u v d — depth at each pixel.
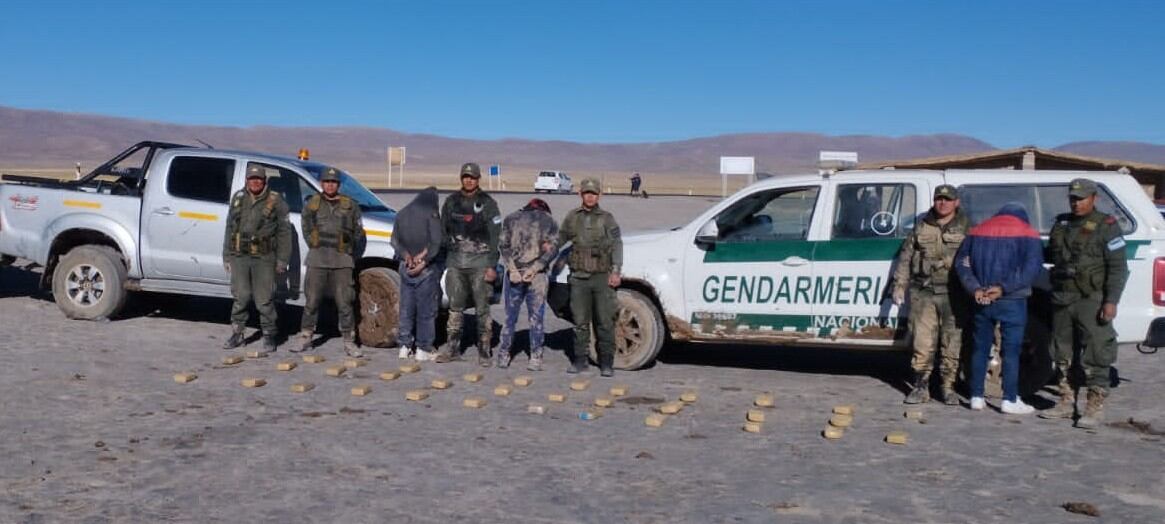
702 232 9.91
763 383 9.62
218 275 11.58
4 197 12.55
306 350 10.74
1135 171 31.62
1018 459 6.93
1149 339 8.32
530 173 179.88
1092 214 7.85
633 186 73.38
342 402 8.43
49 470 6.27
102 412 7.81
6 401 8.04
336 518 5.54
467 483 6.22
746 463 6.76
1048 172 8.95
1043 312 8.81
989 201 8.92
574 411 8.27
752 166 73.50
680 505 5.85
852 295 9.19
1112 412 8.53
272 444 7.02
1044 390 9.50
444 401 8.56
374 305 11.12
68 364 9.57
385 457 6.76
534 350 10.11
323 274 10.50
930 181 9.09
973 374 8.48
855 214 9.34
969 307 8.55
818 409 8.49
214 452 6.78
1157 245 8.37
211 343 11.12
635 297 10.09
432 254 10.26
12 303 13.33
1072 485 6.32
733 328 9.70
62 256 12.20
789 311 9.45
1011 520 5.66
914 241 8.59
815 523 5.58
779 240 9.60
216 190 11.66
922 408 8.56
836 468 6.66
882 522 5.61
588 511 5.73
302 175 11.56
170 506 5.67
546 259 10.02
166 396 8.44
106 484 6.03
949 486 6.28
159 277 11.85
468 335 12.38
